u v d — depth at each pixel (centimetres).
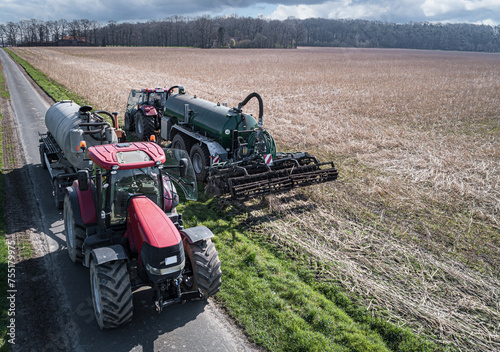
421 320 556
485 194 1020
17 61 5062
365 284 631
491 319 566
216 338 499
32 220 796
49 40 15812
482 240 795
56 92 2412
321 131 1608
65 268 640
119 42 15638
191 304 565
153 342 488
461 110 2253
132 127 1523
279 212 884
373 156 1327
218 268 541
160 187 574
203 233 550
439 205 959
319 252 721
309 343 487
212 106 1090
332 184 1060
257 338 499
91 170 638
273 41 16138
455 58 10612
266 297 576
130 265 540
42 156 1062
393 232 814
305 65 6153
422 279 655
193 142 1138
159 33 15975
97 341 485
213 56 8338
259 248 727
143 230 486
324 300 579
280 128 1645
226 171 877
